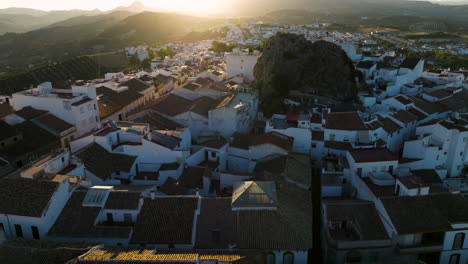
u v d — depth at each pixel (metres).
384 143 67.12
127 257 34.06
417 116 80.75
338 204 48.47
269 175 54.19
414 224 43.03
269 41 102.62
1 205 42.28
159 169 58.47
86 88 79.00
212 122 76.44
